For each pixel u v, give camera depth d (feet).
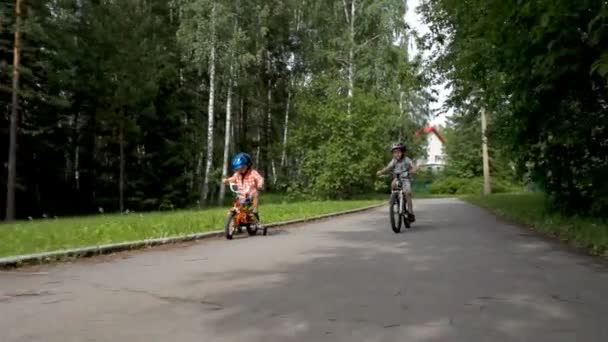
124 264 24.02
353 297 17.11
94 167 114.73
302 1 121.49
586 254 26.40
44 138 102.94
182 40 105.60
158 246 30.55
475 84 54.95
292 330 13.56
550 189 43.11
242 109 153.17
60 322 14.29
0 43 86.89
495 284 19.04
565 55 33.09
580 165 40.83
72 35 102.68
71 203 113.19
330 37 121.19
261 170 160.66
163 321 14.39
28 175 103.96
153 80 106.11
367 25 116.37
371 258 25.35
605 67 26.84
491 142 52.95
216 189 134.72
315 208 67.72
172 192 111.65
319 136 116.88
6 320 14.48
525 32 34.14
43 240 31.55
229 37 106.83
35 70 94.73
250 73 136.67
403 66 73.00
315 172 116.06
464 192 191.93
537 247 29.07
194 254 27.20
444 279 20.01
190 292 17.95
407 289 18.25
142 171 111.96
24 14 84.79
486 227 41.83
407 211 39.83
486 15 36.60
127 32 106.63
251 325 14.01
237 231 37.27
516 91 39.45
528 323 14.14
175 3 110.01
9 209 83.87
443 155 278.26
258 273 21.49
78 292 17.98
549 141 41.29
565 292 17.76
